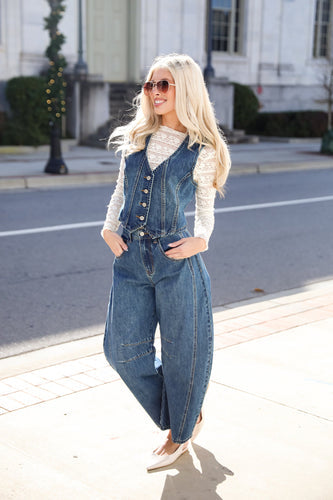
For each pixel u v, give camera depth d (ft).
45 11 63.05
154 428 11.39
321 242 28.12
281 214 34.24
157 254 9.28
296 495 9.47
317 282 22.09
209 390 12.86
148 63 73.00
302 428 11.42
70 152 58.49
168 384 9.83
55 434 11.09
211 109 9.46
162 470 10.09
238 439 11.05
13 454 10.41
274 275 22.80
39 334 16.57
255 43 82.23
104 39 71.46
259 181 47.29
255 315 17.71
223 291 20.74
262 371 13.82
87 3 69.46
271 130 78.28
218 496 9.43
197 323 9.55
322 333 16.24
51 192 40.14
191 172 9.27
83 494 9.39
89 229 29.17
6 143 58.95
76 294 19.98
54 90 43.88
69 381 13.30
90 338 16.28
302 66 87.66
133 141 9.58
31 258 23.97
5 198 37.29
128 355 9.74
